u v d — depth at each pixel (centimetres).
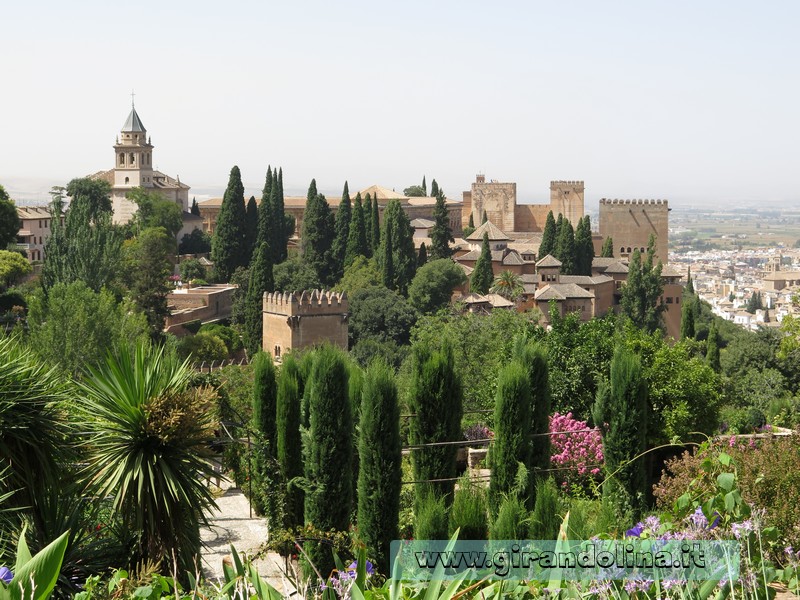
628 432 2481
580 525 1733
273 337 10912
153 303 11250
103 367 1908
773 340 8081
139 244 12281
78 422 1877
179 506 1834
